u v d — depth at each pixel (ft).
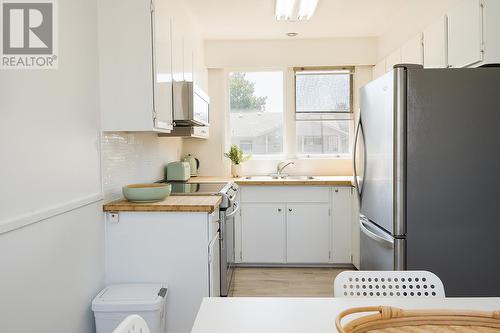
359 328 2.81
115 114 7.06
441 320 2.93
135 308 6.12
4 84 4.39
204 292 7.22
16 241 4.54
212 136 14.62
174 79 8.84
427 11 9.86
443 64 8.46
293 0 10.25
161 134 11.12
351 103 14.47
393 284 4.06
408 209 6.92
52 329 5.33
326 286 10.96
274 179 13.20
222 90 14.57
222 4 10.69
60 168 5.56
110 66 7.04
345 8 11.25
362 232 9.30
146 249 7.25
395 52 11.55
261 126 14.84
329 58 14.25
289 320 3.16
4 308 4.32
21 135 4.66
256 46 14.32
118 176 7.97
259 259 12.73
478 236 6.88
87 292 6.45
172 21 8.59
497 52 7.00
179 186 10.52
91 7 6.71
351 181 12.23
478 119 6.88
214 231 7.95
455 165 6.89
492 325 2.89
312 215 12.59
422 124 6.89
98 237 6.93
